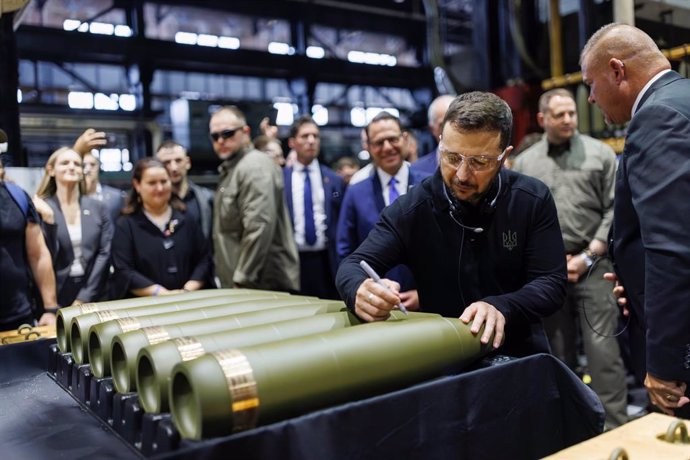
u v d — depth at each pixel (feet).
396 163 8.15
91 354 3.78
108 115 19.08
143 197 9.02
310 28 24.56
